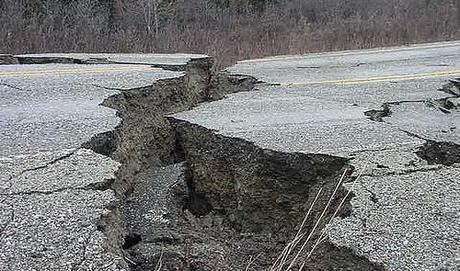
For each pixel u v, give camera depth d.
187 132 5.90
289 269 3.23
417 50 13.76
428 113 6.43
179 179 5.33
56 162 4.32
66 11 15.28
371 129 5.48
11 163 4.29
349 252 3.21
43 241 3.17
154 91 6.94
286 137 5.14
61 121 5.46
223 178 5.13
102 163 4.30
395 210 3.63
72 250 3.10
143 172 5.47
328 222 3.63
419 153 4.82
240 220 4.80
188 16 18.78
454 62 10.80
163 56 10.26
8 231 3.27
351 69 10.31
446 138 5.15
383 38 16.47
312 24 18.62
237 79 9.38
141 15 16.69
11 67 9.10
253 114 6.34
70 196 3.72
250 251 4.23
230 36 16.28
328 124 5.73
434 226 3.42
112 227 3.52
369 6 21.06
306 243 3.40
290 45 15.05
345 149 4.73
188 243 4.11
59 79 7.69
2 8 14.77
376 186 3.99
